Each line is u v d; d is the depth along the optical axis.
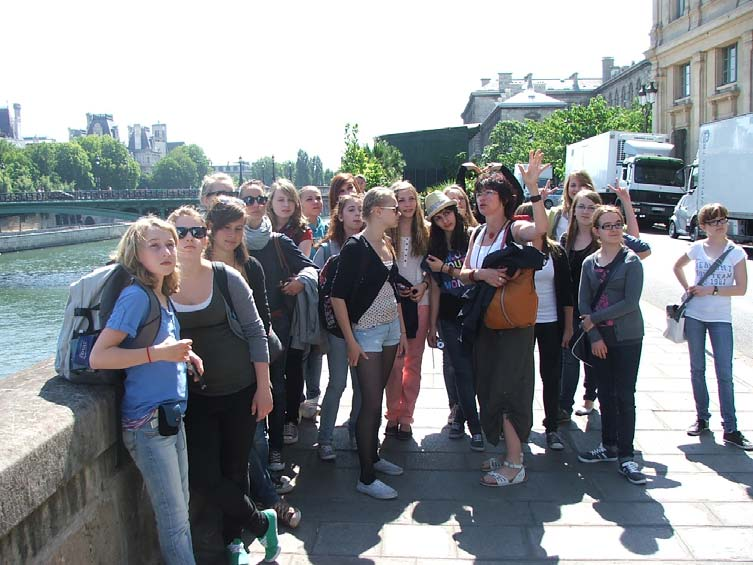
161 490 2.77
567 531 3.71
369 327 4.20
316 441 5.17
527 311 4.11
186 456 3.01
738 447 4.85
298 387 5.04
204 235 3.16
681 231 23.83
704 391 5.09
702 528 3.71
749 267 15.43
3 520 2.00
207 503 4.04
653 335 8.70
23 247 76.38
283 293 4.57
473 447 4.93
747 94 33.91
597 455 4.67
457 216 5.11
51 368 3.13
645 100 45.62
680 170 28.53
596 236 4.76
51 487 2.28
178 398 2.82
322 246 5.25
